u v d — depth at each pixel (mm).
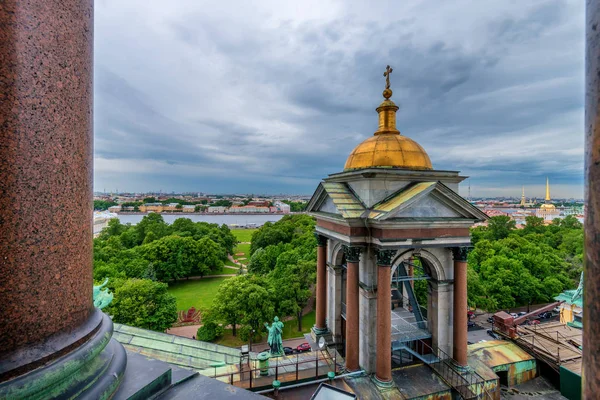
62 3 5570
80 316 5891
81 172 5980
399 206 22062
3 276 4672
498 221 124750
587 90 2801
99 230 178625
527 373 29438
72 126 5750
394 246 22875
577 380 26281
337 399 12836
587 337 2631
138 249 95250
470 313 67812
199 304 72938
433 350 25609
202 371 21562
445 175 25312
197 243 98812
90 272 6402
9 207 4758
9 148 4762
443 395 22484
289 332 58156
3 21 4738
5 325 4660
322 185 27688
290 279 59625
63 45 5566
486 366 26766
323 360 25531
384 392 21625
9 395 4336
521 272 70812
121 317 50094
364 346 24109
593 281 2562
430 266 25797
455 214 24266
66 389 5031
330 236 28250
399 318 28984
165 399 6680
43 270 5156
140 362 7293
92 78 6539
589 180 2678
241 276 58812
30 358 4785
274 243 120938
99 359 6113
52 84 5344
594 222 2564
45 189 5215
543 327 36125
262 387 21312
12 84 4801
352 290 24172
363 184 24750
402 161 25156
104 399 5535
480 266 79125
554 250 94250
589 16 2807
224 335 56375
